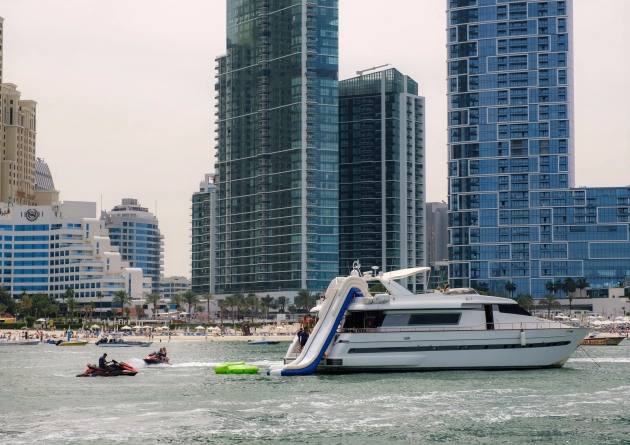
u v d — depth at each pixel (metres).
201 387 111.81
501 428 82.75
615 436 79.69
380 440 78.31
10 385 119.00
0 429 83.31
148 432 81.62
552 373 118.88
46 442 77.81
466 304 119.50
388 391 102.75
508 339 119.50
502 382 109.81
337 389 104.88
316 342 120.50
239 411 91.19
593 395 100.06
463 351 118.38
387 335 117.12
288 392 103.56
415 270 125.69
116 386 115.50
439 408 91.81
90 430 82.62
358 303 118.75
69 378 129.62
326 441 78.00
